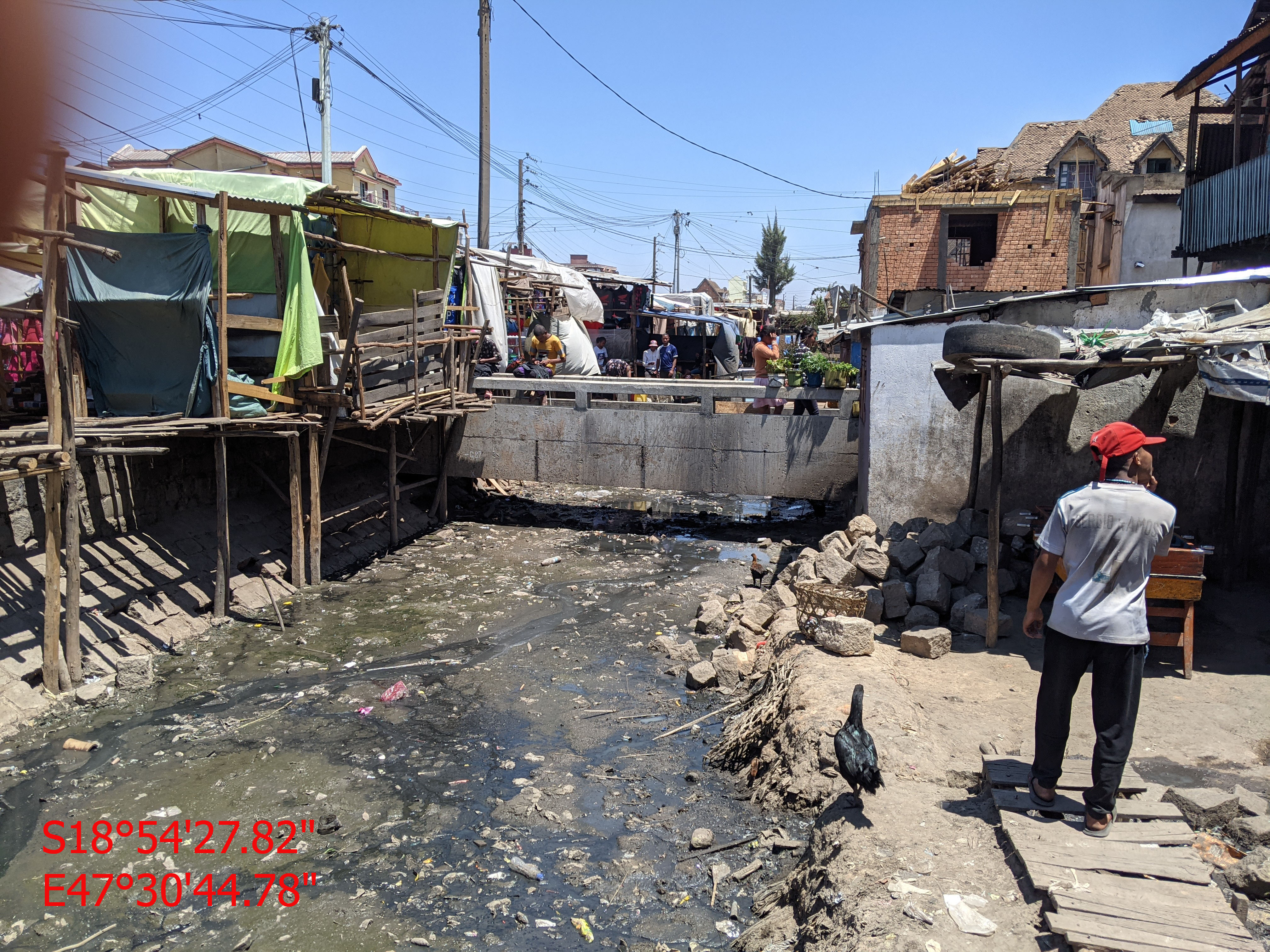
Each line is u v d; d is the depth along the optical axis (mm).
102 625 8906
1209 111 18328
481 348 18062
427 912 5043
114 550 9945
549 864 5480
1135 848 4262
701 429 15141
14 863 5547
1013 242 25094
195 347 9664
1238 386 6844
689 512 17484
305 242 10477
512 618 10609
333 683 8562
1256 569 8953
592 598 11469
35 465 7512
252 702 8102
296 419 10922
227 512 10328
